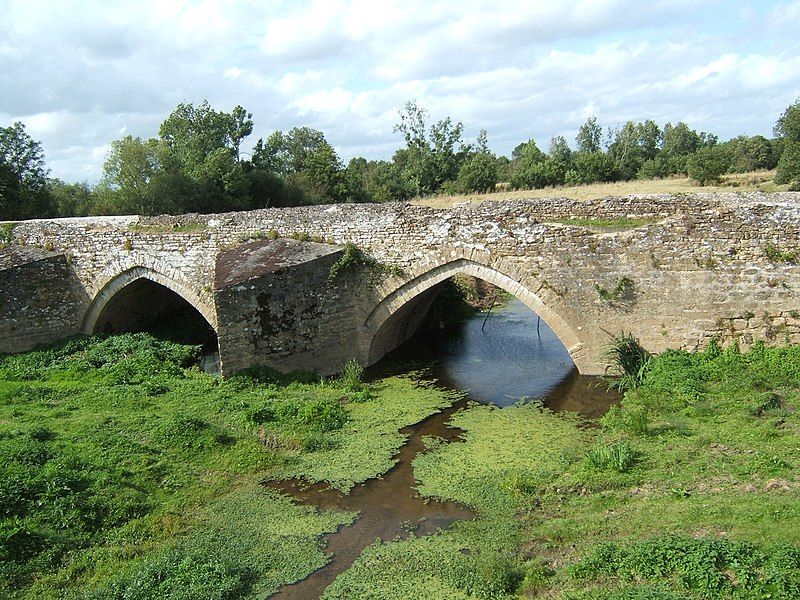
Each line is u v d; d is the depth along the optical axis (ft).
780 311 49.49
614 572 26.58
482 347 69.97
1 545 30.45
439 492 38.19
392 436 46.47
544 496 35.83
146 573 29.58
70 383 56.24
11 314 65.26
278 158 191.42
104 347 65.36
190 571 29.81
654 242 51.44
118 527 34.30
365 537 33.94
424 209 58.08
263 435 45.85
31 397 52.08
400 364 64.34
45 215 112.57
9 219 104.53
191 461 41.63
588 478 36.37
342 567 31.40
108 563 31.22
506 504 35.70
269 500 37.91
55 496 34.50
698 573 24.56
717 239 50.14
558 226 53.52
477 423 48.34
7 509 32.89
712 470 34.65
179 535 34.17
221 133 159.33
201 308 65.57
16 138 107.55
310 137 241.76
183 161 137.39
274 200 154.40
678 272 51.24
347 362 61.82
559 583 26.99
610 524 31.09
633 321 52.90
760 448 36.27
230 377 56.08
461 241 56.44
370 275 60.44
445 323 80.33
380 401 53.78
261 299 56.49
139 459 40.27
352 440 46.01
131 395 52.24
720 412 42.22
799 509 28.25
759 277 49.57
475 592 28.17
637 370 51.47
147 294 74.28
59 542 32.07
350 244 60.39
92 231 68.59
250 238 64.49
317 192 169.99
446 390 56.18
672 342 52.29
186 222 68.03
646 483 34.73
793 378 45.37
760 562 24.53
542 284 54.19
